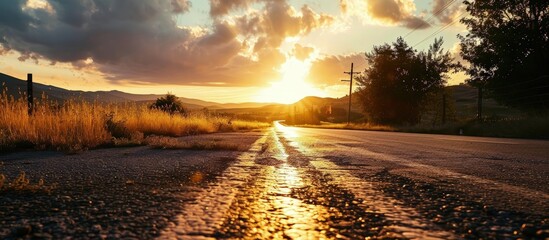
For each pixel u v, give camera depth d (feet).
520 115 92.38
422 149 32.17
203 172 16.58
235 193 11.91
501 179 15.35
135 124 47.83
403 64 163.94
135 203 10.27
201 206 9.96
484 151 29.99
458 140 48.73
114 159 21.49
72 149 25.91
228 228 7.94
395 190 12.76
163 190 12.26
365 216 9.12
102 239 7.11
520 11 94.07
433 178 15.58
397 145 37.63
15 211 9.23
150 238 7.21
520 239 7.43
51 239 7.09
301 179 15.15
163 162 20.18
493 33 94.94
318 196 11.61
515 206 10.30
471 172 17.49
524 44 91.09
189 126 63.46
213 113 100.22
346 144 39.14
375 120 176.96
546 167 19.53
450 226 8.30
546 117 73.00
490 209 9.90
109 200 10.63
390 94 165.07
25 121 31.19
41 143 28.09
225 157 23.44
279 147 33.94
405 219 8.85
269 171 17.44
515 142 43.93
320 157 24.85
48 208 9.59
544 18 88.94
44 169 17.10
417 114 167.53
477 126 83.76
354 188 13.10
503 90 96.89
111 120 38.93
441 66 161.79
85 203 10.21
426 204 10.54
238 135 58.49
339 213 9.41
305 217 8.98
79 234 7.41
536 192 12.46
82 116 33.30
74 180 14.10
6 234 7.34
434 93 163.32
